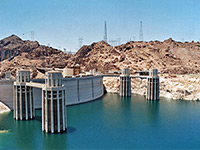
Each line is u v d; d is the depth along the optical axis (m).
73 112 128.00
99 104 150.00
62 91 89.31
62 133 91.31
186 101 158.88
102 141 87.94
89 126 103.75
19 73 106.94
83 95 155.12
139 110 134.50
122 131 98.88
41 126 99.88
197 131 99.94
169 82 177.62
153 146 84.69
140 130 100.62
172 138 92.38
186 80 175.38
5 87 125.94
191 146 85.25
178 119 116.88
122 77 180.12
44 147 81.94
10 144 83.56
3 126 99.88
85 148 81.94
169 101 159.62
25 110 107.50
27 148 80.94
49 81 88.38
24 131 94.44
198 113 127.75
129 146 84.50
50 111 88.62
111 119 115.44
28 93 107.25
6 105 125.94
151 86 162.75
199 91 163.50
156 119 116.56
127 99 168.12
